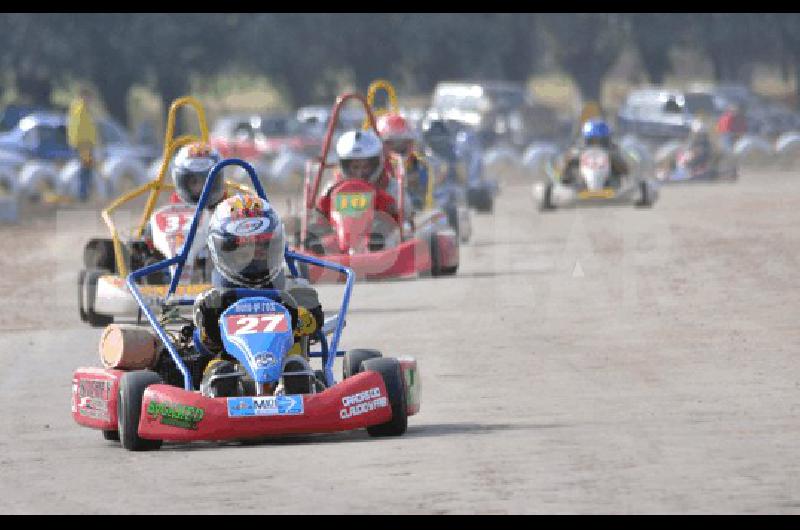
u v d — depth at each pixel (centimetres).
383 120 8925
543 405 4144
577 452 3384
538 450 3419
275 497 2998
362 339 5600
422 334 5697
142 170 14888
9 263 9044
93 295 6253
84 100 13750
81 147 13750
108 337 3853
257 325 3706
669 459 3284
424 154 9100
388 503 2909
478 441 3559
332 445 3559
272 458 3419
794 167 18950
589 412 4000
